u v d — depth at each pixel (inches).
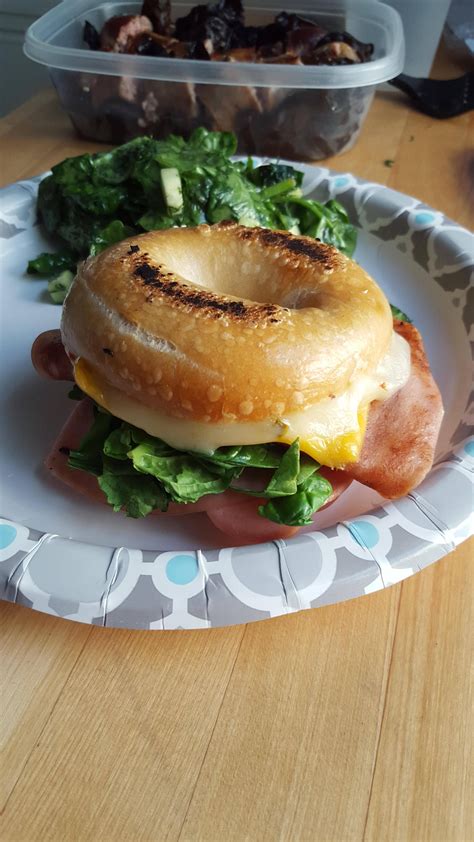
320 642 6.2
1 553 6.0
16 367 9.3
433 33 16.8
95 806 5.2
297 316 6.5
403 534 6.1
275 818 5.1
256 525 6.8
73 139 15.5
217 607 5.7
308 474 6.5
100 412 7.3
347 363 6.4
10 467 7.9
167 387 6.2
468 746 5.5
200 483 6.5
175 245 7.6
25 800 5.2
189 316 6.3
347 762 5.4
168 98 14.0
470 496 6.5
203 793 5.2
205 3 17.6
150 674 6.0
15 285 10.8
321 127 14.1
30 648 6.1
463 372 9.0
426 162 14.8
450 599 6.6
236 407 6.1
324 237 11.2
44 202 11.6
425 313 10.2
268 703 5.8
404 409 7.4
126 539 7.1
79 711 5.7
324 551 6.0
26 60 22.0
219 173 11.0
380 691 5.9
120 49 14.9
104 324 6.5
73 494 7.6
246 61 14.7
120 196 11.2
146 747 5.5
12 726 5.6
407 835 5.0
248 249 7.6
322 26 16.8
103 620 5.8
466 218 13.0
